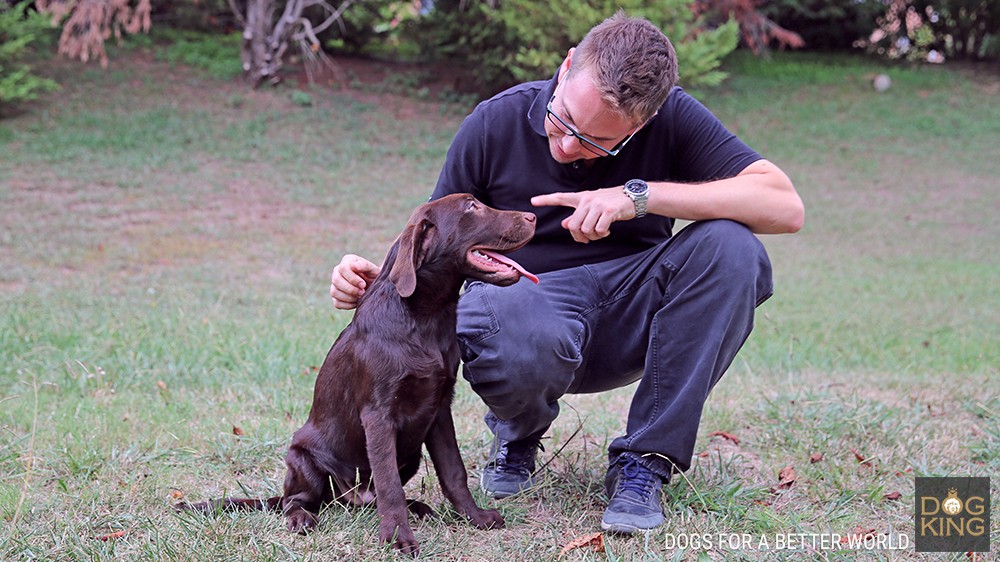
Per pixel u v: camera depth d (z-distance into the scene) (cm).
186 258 1027
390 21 1962
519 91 344
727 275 309
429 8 1892
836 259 1184
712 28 2123
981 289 1012
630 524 307
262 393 507
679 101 341
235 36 2111
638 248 350
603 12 1561
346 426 316
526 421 337
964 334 793
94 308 782
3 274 920
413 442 315
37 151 1395
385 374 299
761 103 1959
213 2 1988
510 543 305
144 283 910
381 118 1705
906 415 471
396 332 302
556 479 369
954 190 1562
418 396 304
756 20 2155
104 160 1384
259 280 948
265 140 1535
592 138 305
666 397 319
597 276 340
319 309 792
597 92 293
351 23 1986
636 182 313
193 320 728
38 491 353
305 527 308
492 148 343
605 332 344
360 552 292
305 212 1256
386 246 1137
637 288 336
